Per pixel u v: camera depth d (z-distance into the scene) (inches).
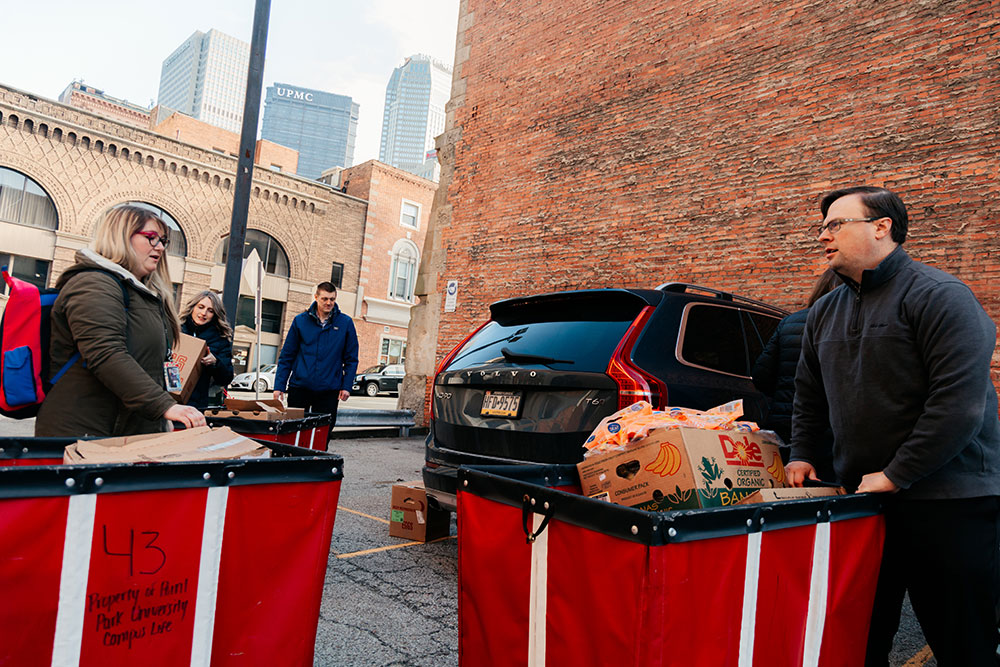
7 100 821.9
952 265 222.5
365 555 147.9
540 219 364.8
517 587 62.6
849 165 252.4
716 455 70.9
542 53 379.9
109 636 51.1
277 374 223.8
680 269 300.0
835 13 263.7
